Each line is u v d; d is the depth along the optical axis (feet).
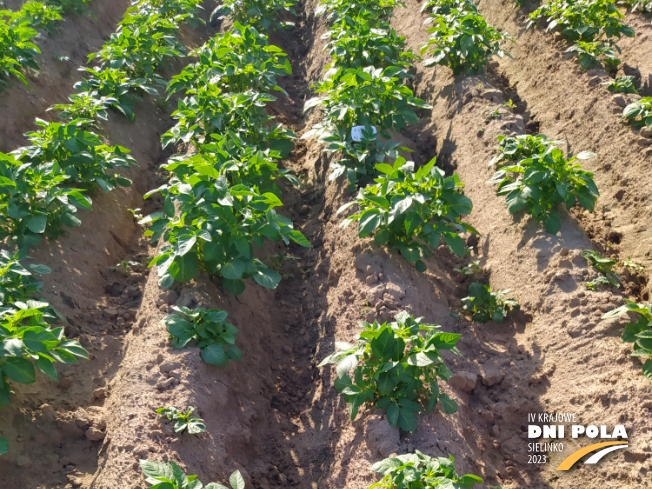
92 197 23.47
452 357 17.70
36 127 26.89
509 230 21.16
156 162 29.43
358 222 21.40
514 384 16.85
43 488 13.56
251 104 25.11
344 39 29.43
